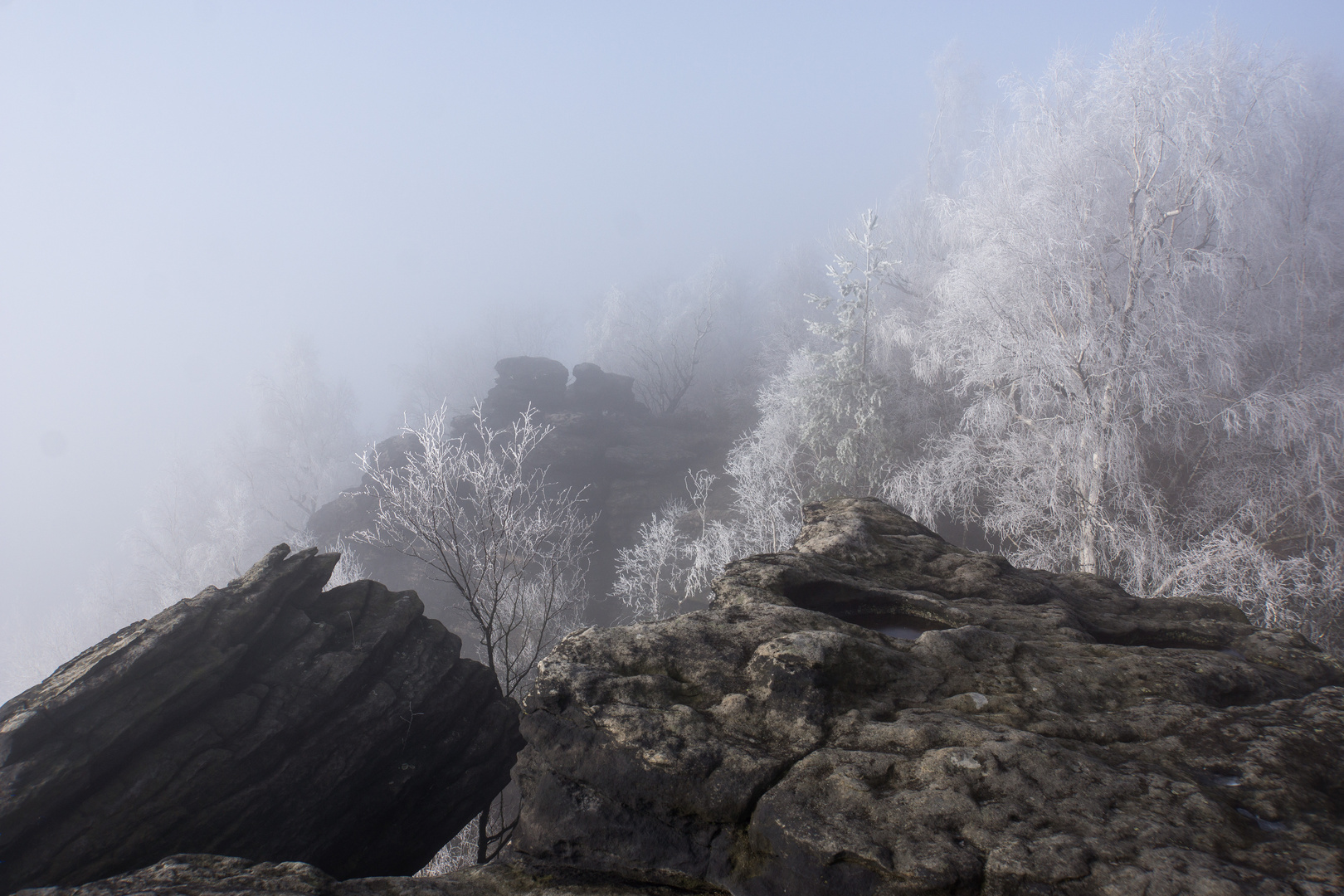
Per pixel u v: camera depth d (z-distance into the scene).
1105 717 3.38
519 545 10.12
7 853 4.05
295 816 5.10
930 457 21.75
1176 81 17.52
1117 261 19.30
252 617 5.80
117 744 4.56
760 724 3.38
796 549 5.94
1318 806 2.75
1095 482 17.48
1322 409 16.45
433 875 3.04
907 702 3.58
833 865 2.62
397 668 6.29
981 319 20.16
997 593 5.25
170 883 2.92
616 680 3.70
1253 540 15.61
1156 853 2.46
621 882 2.97
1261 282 19.45
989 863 2.48
